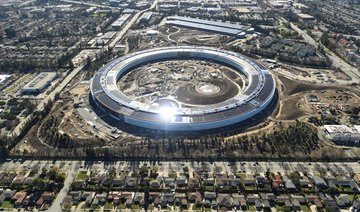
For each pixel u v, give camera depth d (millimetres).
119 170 193875
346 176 187750
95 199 173250
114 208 169500
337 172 191250
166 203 171625
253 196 174250
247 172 191875
